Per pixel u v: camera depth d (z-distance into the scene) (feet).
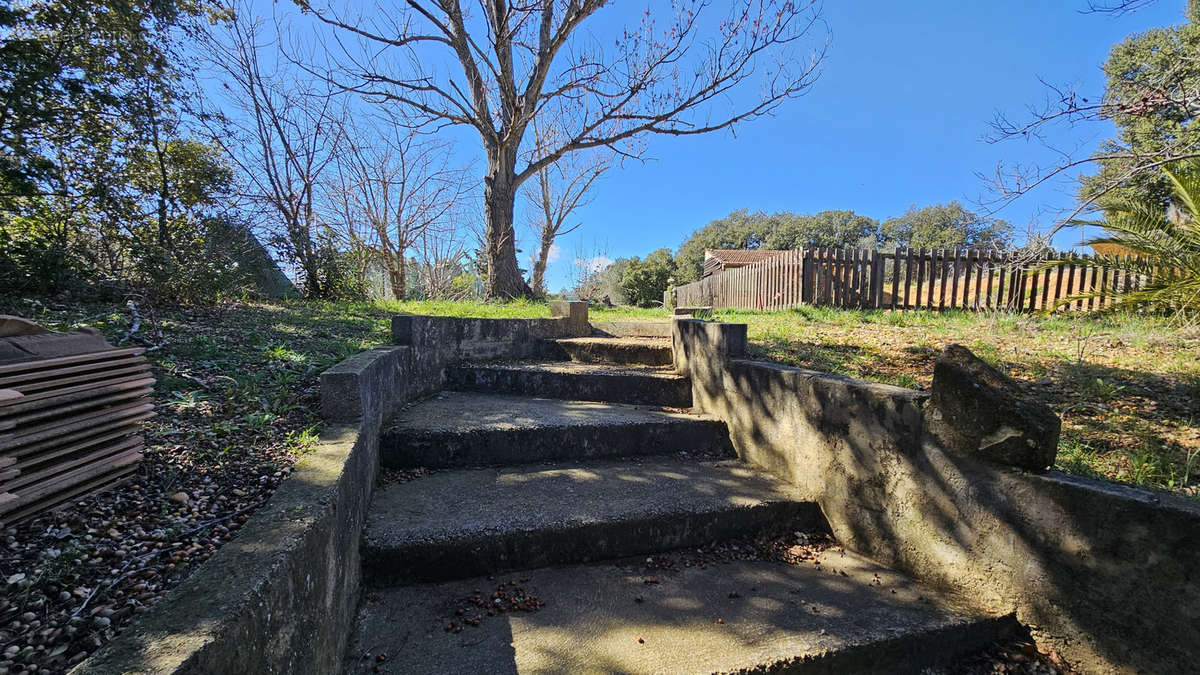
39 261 14.16
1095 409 9.74
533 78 31.04
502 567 7.31
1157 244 19.19
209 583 3.66
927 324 18.88
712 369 12.10
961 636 6.11
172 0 19.11
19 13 14.97
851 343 15.43
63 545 4.56
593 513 7.93
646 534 7.95
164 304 16.42
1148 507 4.91
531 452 10.39
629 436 10.96
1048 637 5.76
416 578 6.97
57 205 16.71
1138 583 4.99
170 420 7.68
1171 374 11.51
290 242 25.73
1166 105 11.61
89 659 2.81
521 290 34.35
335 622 5.40
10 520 4.51
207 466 6.50
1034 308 23.50
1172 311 18.51
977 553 6.45
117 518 5.17
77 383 5.12
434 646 5.78
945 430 6.75
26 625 3.64
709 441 11.55
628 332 19.34
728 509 8.39
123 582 4.22
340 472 6.03
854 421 8.10
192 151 21.95
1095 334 16.20
